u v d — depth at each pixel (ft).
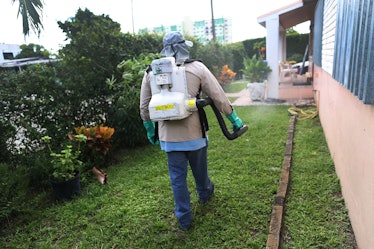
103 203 9.90
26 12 10.68
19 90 11.51
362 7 6.10
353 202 7.68
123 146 15.70
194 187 10.53
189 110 7.29
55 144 12.26
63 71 13.58
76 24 15.66
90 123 14.53
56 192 10.39
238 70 55.36
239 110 23.75
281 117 20.16
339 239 7.36
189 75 7.33
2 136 10.98
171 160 7.81
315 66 23.75
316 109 21.08
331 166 11.54
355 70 6.57
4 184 9.25
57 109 12.74
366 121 6.38
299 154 13.07
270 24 26.25
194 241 7.75
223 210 8.93
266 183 10.44
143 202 9.80
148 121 8.51
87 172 12.00
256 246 7.30
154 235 8.14
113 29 18.17
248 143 14.99
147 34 25.34
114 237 8.16
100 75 14.98
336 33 10.17
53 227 8.83
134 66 15.30
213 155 13.60
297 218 8.29
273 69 27.20
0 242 8.33
